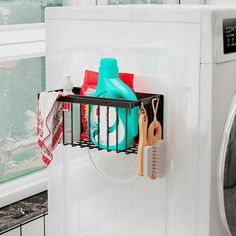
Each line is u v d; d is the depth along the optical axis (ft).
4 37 6.91
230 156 5.52
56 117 5.57
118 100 5.16
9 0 7.06
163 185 5.59
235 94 5.58
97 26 5.72
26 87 7.48
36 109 7.68
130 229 5.88
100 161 5.93
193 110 5.28
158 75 5.43
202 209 5.41
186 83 5.27
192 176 5.41
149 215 5.74
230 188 5.63
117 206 5.92
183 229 5.56
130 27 5.51
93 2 7.89
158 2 9.14
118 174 5.83
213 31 5.08
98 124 5.45
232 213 5.78
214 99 5.20
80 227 6.23
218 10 5.13
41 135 5.53
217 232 5.60
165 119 5.46
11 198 7.12
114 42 5.64
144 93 5.51
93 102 5.28
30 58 7.47
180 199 5.52
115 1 8.27
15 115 7.35
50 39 6.08
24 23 7.32
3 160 7.23
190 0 9.53
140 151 5.20
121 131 5.33
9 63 7.17
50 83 6.15
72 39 5.91
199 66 5.17
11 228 6.61
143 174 5.25
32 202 7.23
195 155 5.36
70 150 6.12
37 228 6.99
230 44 5.33
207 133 5.25
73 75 5.94
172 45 5.29
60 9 5.94
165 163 5.48
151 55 5.44
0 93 7.09
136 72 5.56
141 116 5.17
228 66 5.37
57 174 6.29
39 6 7.53
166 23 5.29
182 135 5.39
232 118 5.48
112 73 5.36
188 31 5.17
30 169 7.65
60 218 6.36
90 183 6.06
